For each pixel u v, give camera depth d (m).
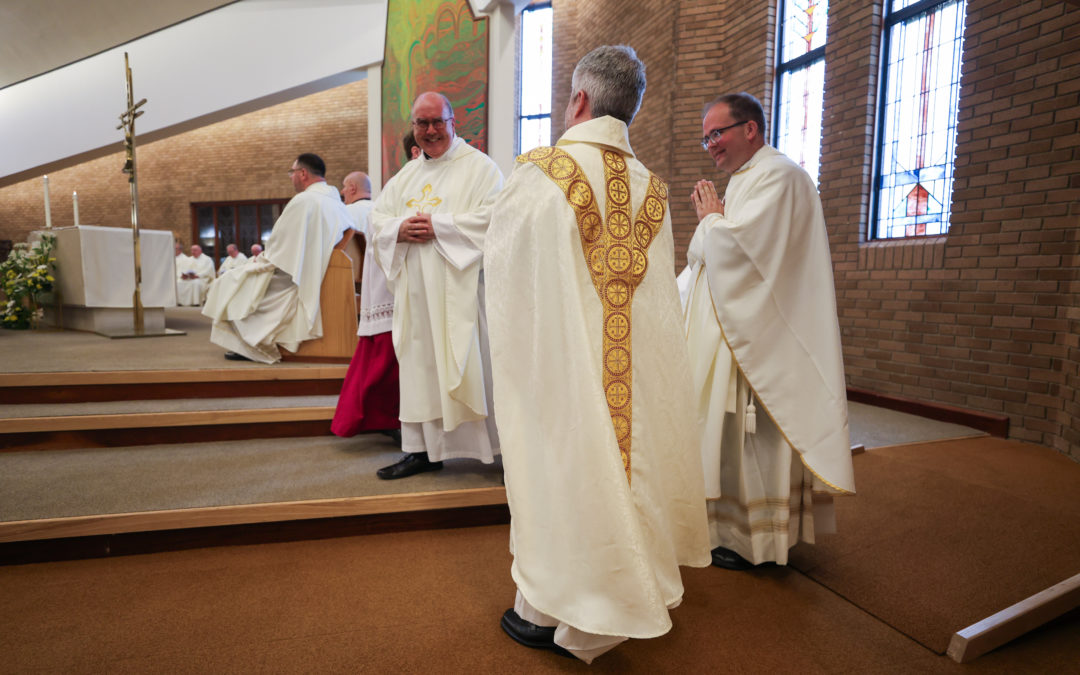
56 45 8.64
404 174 2.82
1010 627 1.78
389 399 2.86
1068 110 3.83
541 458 1.53
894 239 5.27
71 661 1.62
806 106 6.29
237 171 13.56
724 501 2.26
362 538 2.42
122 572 2.11
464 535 2.46
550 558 1.48
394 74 6.80
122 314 5.66
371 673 1.60
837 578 2.17
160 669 1.60
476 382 2.51
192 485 2.52
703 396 2.18
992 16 4.24
